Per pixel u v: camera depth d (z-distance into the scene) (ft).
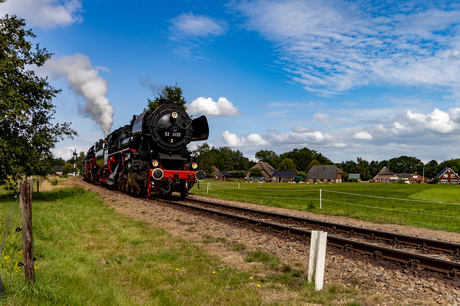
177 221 37.63
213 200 64.80
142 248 25.36
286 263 22.17
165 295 16.52
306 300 16.29
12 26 53.01
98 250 24.94
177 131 58.13
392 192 143.74
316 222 37.68
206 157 310.04
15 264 18.88
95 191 75.77
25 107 48.47
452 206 76.13
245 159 516.32
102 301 15.12
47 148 54.60
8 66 49.93
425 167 568.00
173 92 82.12
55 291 15.40
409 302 16.35
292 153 501.56
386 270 21.07
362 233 33.01
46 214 37.47
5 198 58.80
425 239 27.81
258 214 45.27
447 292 17.47
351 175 465.88
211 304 15.72
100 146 96.78
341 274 20.44
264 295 16.85
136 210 45.44
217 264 21.94
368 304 16.03
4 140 48.78
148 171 57.06
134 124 61.62
